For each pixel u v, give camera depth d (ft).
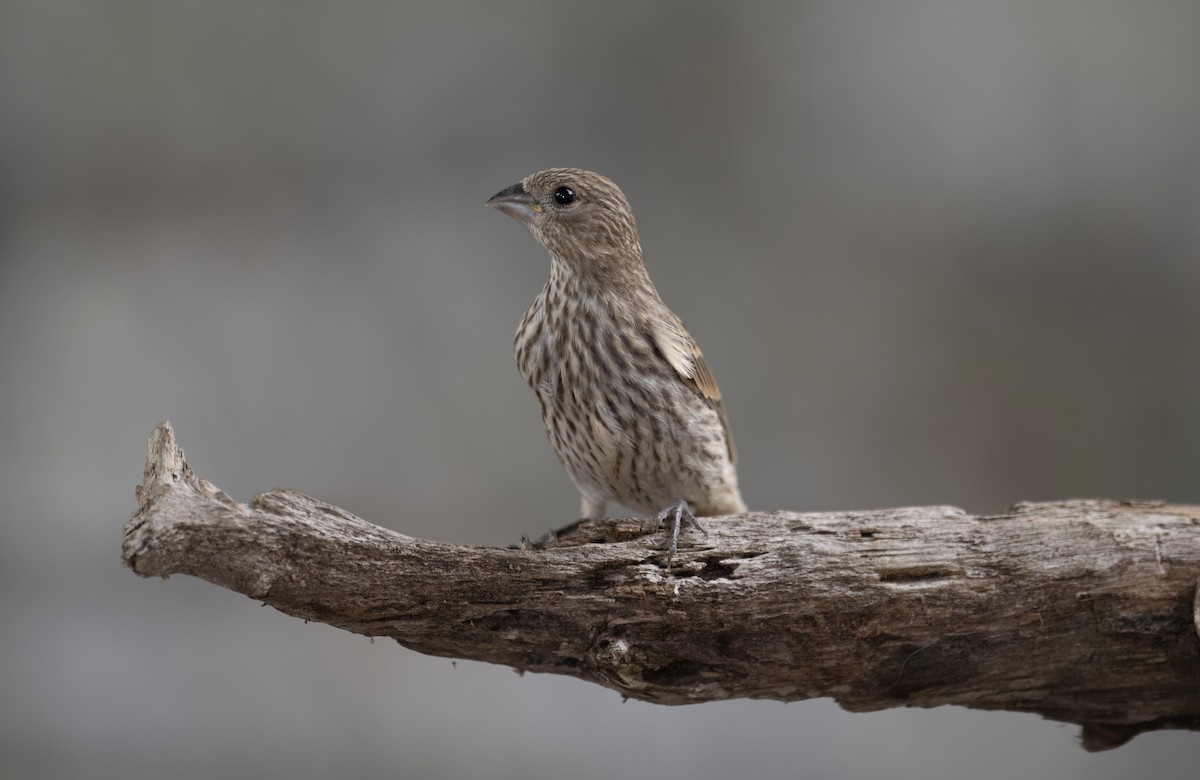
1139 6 41.27
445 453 38.63
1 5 38.19
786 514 21.21
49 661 34.73
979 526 21.11
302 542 18.76
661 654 20.49
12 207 38.34
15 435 36.47
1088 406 40.78
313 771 34.19
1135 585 20.49
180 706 34.68
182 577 35.88
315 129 40.37
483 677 35.73
